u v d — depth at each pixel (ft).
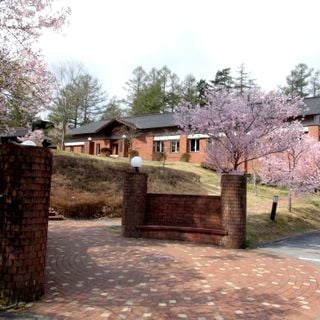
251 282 21.44
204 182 75.41
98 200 48.60
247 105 44.55
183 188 64.23
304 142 58.54
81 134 152.97
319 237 47.11
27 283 16.40
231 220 33.68
